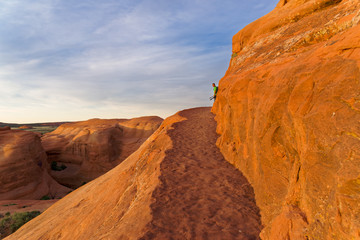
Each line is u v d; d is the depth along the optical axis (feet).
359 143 7.84
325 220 8.80
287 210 11.45
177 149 33.83
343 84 9.30
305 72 12.24
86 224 26.58
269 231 12.86
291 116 13.02
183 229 14.92
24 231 41.81
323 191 9.34
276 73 16.69
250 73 24.70
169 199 19.03
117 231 15.44
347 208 7.65
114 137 183.93
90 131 176.76
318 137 9.97
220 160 29.55
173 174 24.52
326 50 11.82
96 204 31.58
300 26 27.07
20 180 108.78
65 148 175.63
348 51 10.04
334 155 8.86
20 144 116.98
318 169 9.78
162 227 15.05
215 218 16.31
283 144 14.55
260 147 17.34
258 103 19.81
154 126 203.62
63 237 28.32
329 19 20.88
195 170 25.95
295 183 12.12
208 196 19.77
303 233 9.80
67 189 134.31
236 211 17.29
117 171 47.50
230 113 30.27
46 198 114.83
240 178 23.43
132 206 19.83
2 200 95.04
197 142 37.93
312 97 11.27
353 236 7.16
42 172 129.29
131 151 176.04
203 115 63.21
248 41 46.03
